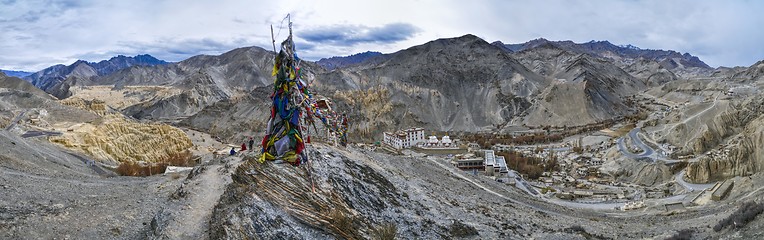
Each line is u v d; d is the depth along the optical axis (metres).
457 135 186.25
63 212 20.31
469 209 38.28
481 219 35.59
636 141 130.38
